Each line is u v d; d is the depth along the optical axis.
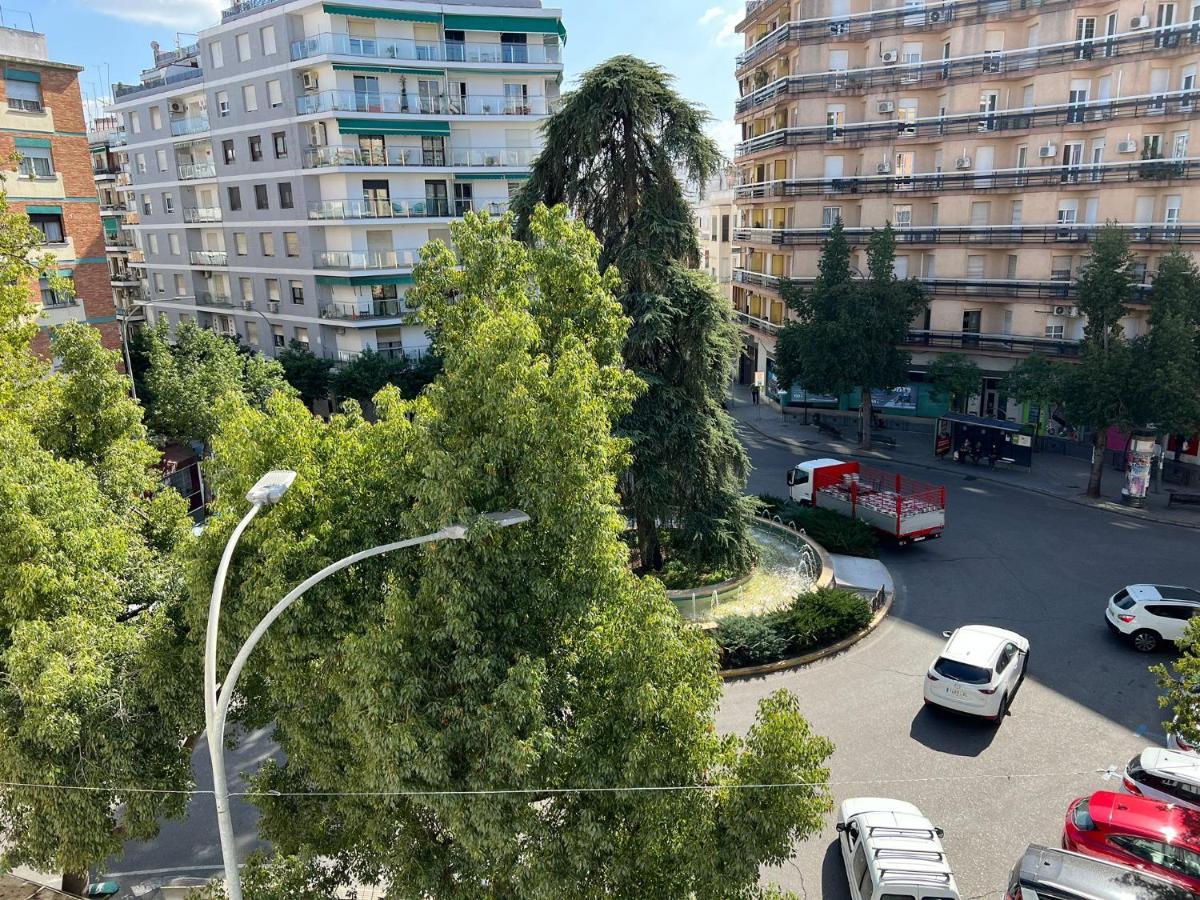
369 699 8.20
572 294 13.69
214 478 10.36
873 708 16.80
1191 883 11.48
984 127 35.06
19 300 16.83
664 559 22.83
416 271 14.16
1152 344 27.17
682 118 20.16
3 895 11.98
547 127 21.30
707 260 62.34
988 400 38.41
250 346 45.06
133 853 13.61
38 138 29.42
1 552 9.92
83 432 13.48
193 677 9.85
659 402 20.33
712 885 8.25
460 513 8.62
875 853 11.30
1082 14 32.72
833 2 37.56
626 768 8.20
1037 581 22.81
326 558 9.45
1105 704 16.70
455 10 38.59
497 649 8.81
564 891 8.18
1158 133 31.75
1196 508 28.34
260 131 40.12
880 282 34.75
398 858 8.94
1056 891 10.91
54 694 8.91
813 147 38.81
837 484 27.91
